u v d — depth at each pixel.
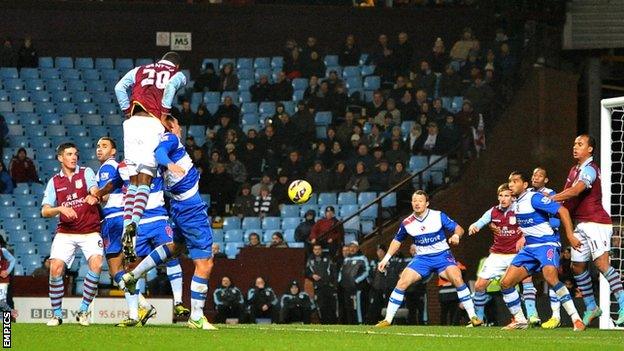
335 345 15.01
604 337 19.47
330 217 36.12
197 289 18.97
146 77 19.05
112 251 21.45
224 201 39.94
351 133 40.97
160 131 18.89
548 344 16.11
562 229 38.66
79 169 21.48
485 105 40.03
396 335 18.28
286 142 41.09
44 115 43.72
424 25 48.56
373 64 46.16
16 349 14.16
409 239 37.38
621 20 44.69
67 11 47.88
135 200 18.72
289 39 48.62
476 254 38.56
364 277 33.03
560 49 44.59
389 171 39.12
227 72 45.25
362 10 48.66
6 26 47.56
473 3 48.38
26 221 39.50
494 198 39.53
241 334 17.20
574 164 42.00
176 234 19.00
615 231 29.69
